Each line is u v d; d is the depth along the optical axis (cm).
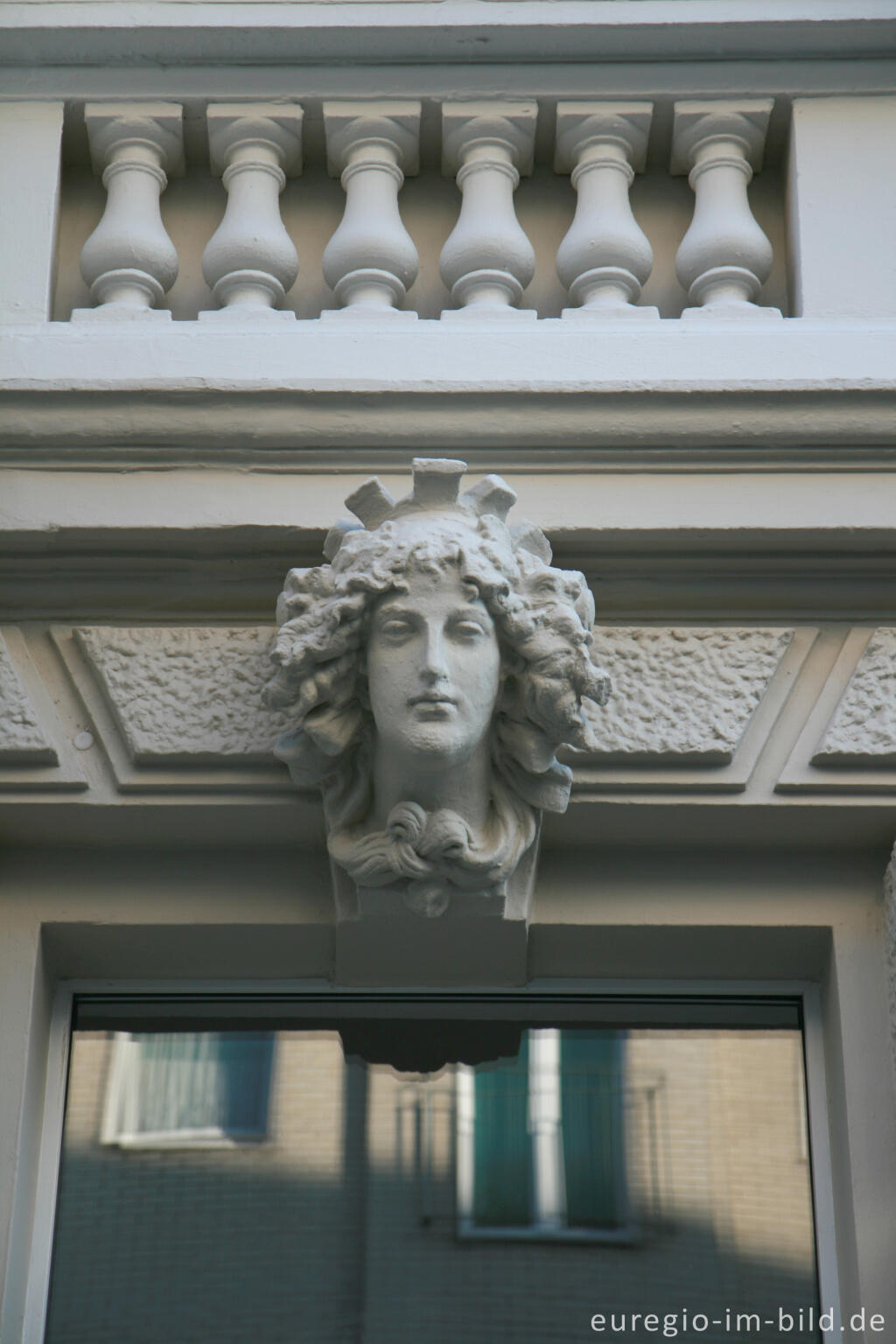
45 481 589
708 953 593
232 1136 585
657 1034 600
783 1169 579
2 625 598
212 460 592
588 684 535
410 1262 566
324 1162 581
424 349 598
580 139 659
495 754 548
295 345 600
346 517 578
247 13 657
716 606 598
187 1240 569
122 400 589
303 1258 567
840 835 586
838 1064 573
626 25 655
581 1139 584
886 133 653
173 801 575
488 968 591
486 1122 588
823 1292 558
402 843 541
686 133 660
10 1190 547
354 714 543
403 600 518
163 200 666
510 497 548
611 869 591
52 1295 560
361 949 583
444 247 643
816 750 578
